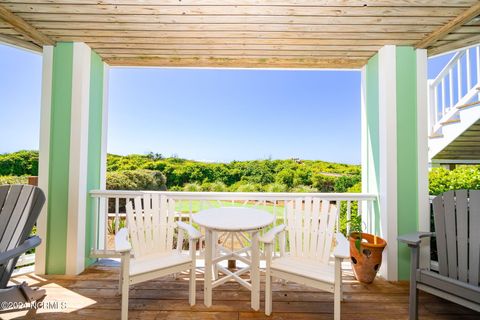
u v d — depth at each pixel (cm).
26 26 211
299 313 176
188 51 264
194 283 184
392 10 188
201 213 216
